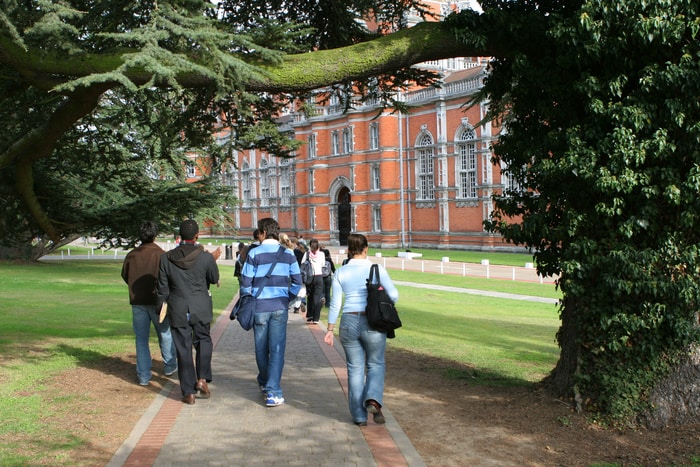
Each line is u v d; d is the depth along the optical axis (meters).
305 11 9.03
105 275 29.53
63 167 12.59
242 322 6.92
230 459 5.08
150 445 5.41
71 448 5.32
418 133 56.94
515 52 6.42
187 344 6.95
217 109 8.43
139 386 7.70
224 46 6.43
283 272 6.92
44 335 11.27
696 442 5.27
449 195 54.47
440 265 39.59
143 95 8.59
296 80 6.60
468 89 51.56
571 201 6.32
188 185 14.56
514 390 7.36
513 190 7.01
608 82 5.71
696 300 5.55
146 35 5.72
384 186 58.97
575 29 5.62
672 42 5.45
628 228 5.68
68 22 6.74
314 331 12.80
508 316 17.59
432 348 10.88
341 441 5.53
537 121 6.70
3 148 9.43
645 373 5.80
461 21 6.44
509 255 47.19
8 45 6.45
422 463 4.95
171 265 6.98
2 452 5.17
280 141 8.49
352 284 6.17
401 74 8.19
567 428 5.80
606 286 5.88
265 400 7.01
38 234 12.97
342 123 63.97
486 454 5.21
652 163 5.79
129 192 14.02
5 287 21.73
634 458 5.02
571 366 6.46
